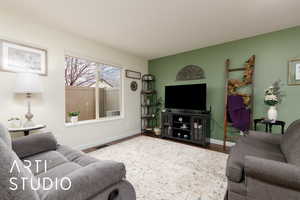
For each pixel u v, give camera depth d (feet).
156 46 11.12
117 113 12.50
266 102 8.09
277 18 7.22
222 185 5.61
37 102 7.53
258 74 9.18
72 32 8.73
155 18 7.25
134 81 13.46
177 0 5.90
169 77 13.34
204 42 10.32
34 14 6.86
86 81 10.97
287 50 8.30
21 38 6.97
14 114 6.81
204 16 7.06
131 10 6.56
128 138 12.15
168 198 4.91
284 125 7.85
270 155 4.97
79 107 10.36
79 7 6.32
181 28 8.27
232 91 9.75
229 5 6.21
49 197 2.20
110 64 11.37
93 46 10.11
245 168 3.75
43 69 7.71
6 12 6.54
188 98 11.12
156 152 8.91
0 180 1.64
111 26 8.03
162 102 13.84
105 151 9.11
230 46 10.15
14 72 6.79
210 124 10.94
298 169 3.18
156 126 14.23
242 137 6.98
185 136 11.10
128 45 10.91
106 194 2.88
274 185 3.43
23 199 1.77
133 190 3.37
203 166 7.12
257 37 9.18
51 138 5.60
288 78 8.29
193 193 5.16
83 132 9.59
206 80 11.21
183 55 12.42
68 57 9.22
